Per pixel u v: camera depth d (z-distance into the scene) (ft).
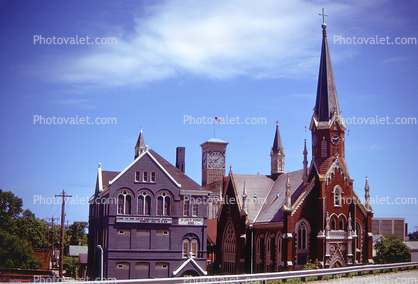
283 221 241.14
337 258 239.91
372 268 194.70
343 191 248.73
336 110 258.16
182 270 228.43
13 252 303.89
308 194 245.45
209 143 586.04
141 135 303.27
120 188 229.04
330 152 251.19
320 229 239.50
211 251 324.60
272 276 173.47
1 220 348.38
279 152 313.12
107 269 221.66
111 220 225.15
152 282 149.07
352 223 247.50
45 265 385.50
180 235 234.17
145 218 229.04
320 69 268.00
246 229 276.00
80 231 560.20
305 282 168.55
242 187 297.12
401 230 549.95
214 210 441.68
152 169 235.20
